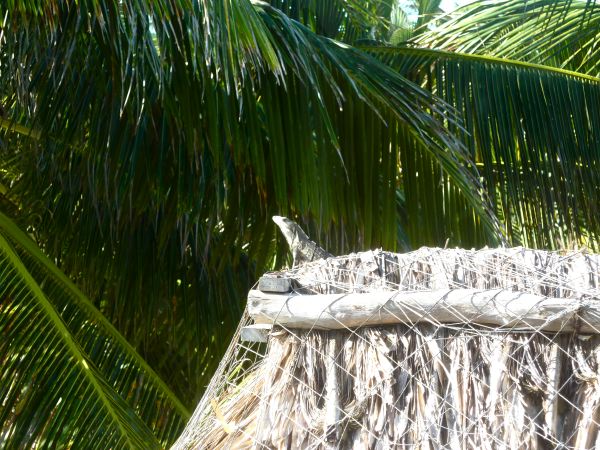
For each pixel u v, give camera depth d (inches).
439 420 105.7
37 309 231.1
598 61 335.9
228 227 252.4
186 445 128.8
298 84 232.5
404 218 300.8
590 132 296.4
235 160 227.1
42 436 218.5
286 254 262.4
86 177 265.1
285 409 114.9
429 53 290.2
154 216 285.3
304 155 231.8
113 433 222.2
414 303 111.0
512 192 282.5
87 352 250.8
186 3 183.2
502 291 108.8
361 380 112.0
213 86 224.7
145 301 284.8
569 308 105.7
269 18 219.0
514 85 290.4
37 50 233.0
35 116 248.8
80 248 280.7
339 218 241.8
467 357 108.0
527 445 102.3
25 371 223.5
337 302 114.5
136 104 233.5
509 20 311.9
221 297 296.7
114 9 207.0
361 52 249.0
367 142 247.0
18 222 285.4
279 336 119.5
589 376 104.6
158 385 259.4
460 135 279.3
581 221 310.3
